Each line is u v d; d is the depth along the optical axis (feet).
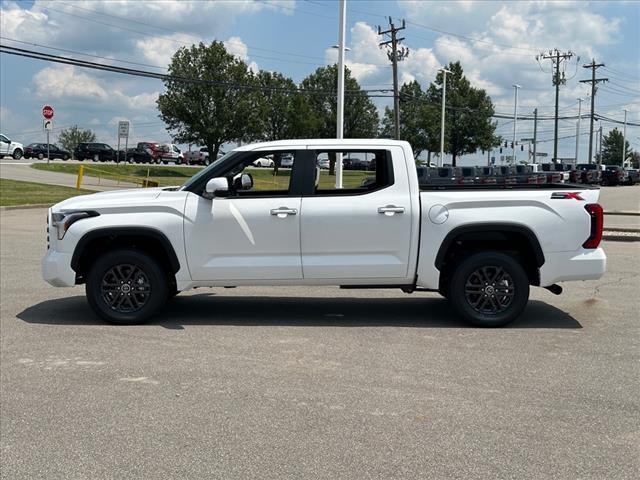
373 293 29.71
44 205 75.15
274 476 12.10
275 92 236.43
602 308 26.50
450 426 14.37
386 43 150.61
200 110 188.65
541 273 22.66
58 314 24.94
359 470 12.33
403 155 22.86
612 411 15.28
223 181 21.99
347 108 249.34
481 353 19.88
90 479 12.01
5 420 14.70
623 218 75.10
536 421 14.66
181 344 20.84
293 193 22.86
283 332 22.39
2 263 37.04
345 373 17.95
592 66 222.69
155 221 22.71
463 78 237.04
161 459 12.80
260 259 22.84
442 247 22.50
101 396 16.17
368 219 22.44
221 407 15.46
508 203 22.43
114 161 208.64
